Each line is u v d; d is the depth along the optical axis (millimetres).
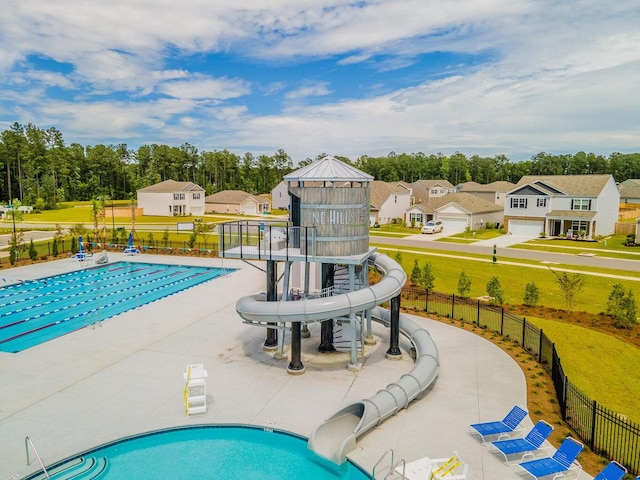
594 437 11922
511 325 21359
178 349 18344
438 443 11734
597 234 52562
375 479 10273
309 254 16578
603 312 23344
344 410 12195
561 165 152125
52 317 23656
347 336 18250
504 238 53062
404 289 28250
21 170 118062
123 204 109500
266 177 146125
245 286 29422
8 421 12695
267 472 10820
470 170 150500
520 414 12188
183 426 12461
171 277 33875
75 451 11281
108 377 15641
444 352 17969
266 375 15891
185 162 141875
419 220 65812
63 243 43219
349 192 16375
